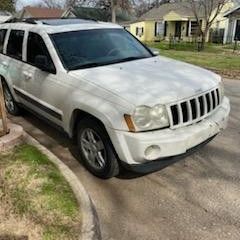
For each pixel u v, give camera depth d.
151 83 4.04
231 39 35.56
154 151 3.72
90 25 5.48
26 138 4.98
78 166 4.70
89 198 3.70
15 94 6.08
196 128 3.96
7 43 6.26
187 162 4.77
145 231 3.45
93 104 4.01
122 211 3.76
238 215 3.66
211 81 4.45
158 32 44.97
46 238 3.09
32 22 5.77
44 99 5.02
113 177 4.41
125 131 3.73
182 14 40.12
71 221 3.30
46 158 4.47
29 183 3.90
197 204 3.85
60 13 48.50
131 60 5.00
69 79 4.47
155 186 4.21
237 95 8.45
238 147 5.23
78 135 4.53
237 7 34.41
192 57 17.86
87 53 4.93
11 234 3.14
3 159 4.42
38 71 5.05
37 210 3.45
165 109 3.76
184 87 4.03
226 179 4.34
